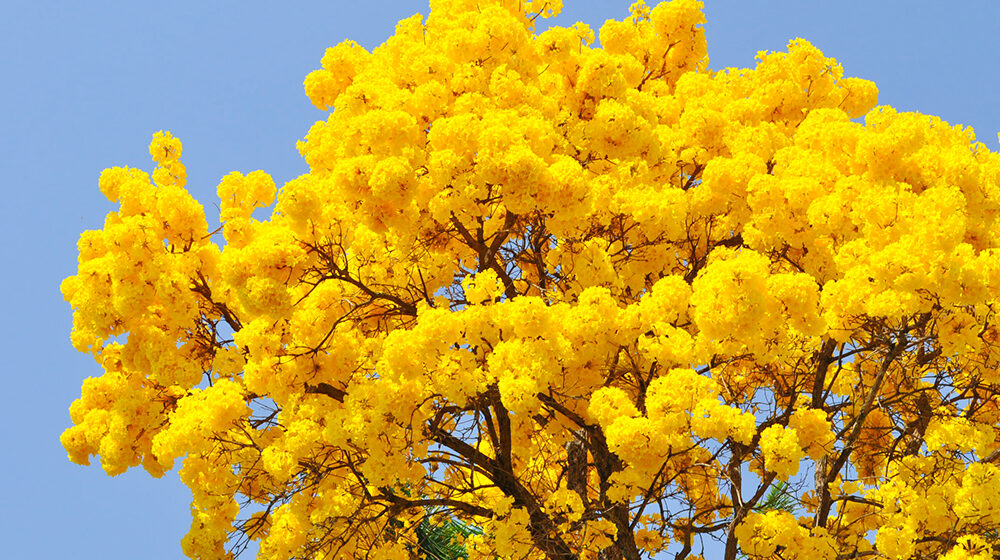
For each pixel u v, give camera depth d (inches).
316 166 296.4
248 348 242.2
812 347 261.6
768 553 239.9
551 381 243.9
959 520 233.9
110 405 276.5
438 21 305.0
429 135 233.0
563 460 339.0
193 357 276.2
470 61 268.2
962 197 209.9
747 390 292.2
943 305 209.6
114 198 251.9
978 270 205.6
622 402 212.1
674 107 320.8
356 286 276.7
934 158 229.5
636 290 296.7
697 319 212.8
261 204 265.7
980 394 300.4
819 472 316.5
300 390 243.0
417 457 259.3
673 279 225.8
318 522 263.3
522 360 211.9
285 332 243.1
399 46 307.1
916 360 281.4
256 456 254.2
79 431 273.7
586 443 293.6
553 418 273.9
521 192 223.1
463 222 264.5
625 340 230.1
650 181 281.0
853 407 273.1
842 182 228.2
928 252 204.2
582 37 335.3
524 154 216.4
